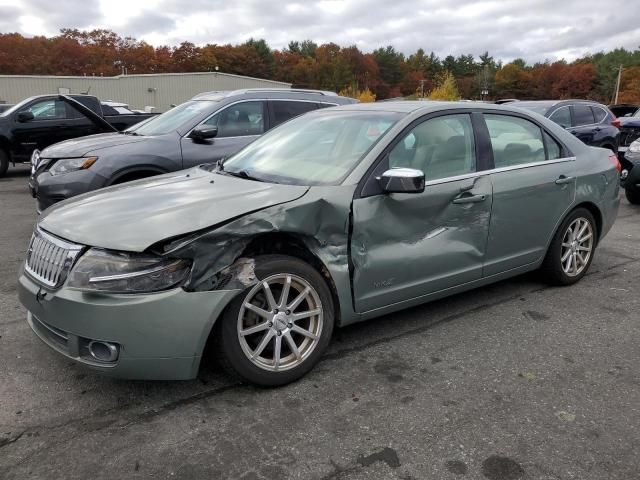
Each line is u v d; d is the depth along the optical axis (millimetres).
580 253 4836
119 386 3098
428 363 3410
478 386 3139
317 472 2410
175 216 2826
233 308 2859
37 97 11633
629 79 99250
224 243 2779
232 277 2820
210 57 96312
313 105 7605
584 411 2887
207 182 3514
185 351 2732
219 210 2883
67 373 3236
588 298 4535
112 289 2627
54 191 5836
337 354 3520
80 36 96188
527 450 2566
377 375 3256
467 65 125312
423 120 3727
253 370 2973
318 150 3762
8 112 11352
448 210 3670
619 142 12070
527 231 4254
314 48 130750
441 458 2508
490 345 3664
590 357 3506
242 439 2633
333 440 2631
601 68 110250
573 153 4656
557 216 4469
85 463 2457
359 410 2887
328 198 3139
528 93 110062
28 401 2945
